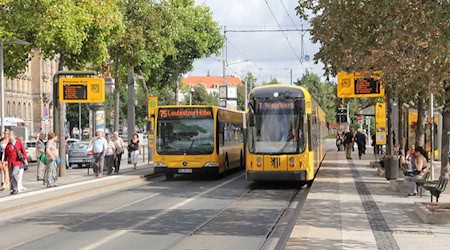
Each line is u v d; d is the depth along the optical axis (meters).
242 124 38.75
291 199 21.28
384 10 12.38
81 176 30.83
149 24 37.53
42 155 25.39
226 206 19.06
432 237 12.11
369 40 13.51
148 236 13.27
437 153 41.66
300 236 12.12
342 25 13.92
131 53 37.06
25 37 30.80
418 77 17.84
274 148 24.27
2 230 14.62
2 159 23.91
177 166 29.36
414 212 15.84
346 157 45.12
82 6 30.47
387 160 25.42
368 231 12.80
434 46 11.78
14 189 22.16
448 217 13.80
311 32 18.58
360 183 24.64
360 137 45.19
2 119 31.17
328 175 29.08
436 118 41.47
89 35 31.88
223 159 30.97
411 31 12.70
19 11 29.42
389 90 29.06
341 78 30.73
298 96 24.50
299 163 24.12
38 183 26.81
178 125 29.61
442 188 15.78
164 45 38.94
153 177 31.92
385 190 21.83
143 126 92.44
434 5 11.41
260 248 11.84
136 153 36.03
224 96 58.66
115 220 15.95
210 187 26.20
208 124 29.58
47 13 29.23
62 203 20.56
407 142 41.50
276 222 15.58
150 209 18.31
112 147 31.52
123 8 36.12
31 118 94.25
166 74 52.50
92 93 29.06
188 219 16.06
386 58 20.77
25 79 91.62
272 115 24.45
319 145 33.44
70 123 97.25
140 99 84.19
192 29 51.88
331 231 12.80
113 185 26.53
